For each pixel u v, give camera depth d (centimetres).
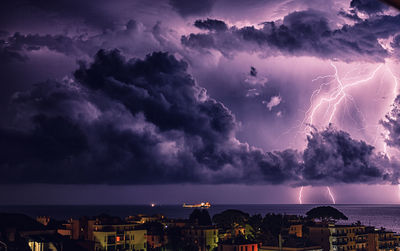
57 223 13600
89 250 10225
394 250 12638
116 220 12612
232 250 10731
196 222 14338
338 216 13450
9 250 9050
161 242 12256
